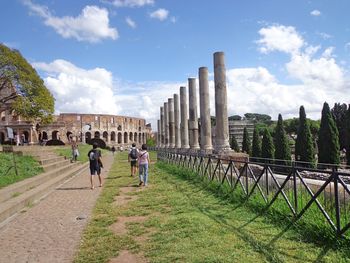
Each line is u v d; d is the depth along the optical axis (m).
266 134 36.12
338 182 6.90
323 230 6.86
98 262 6.35
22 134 71.62
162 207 10.86
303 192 8.26
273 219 8.44
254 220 8.56
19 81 44.72
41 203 12.59
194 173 17.45
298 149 30.92
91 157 16.59
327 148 29.22
